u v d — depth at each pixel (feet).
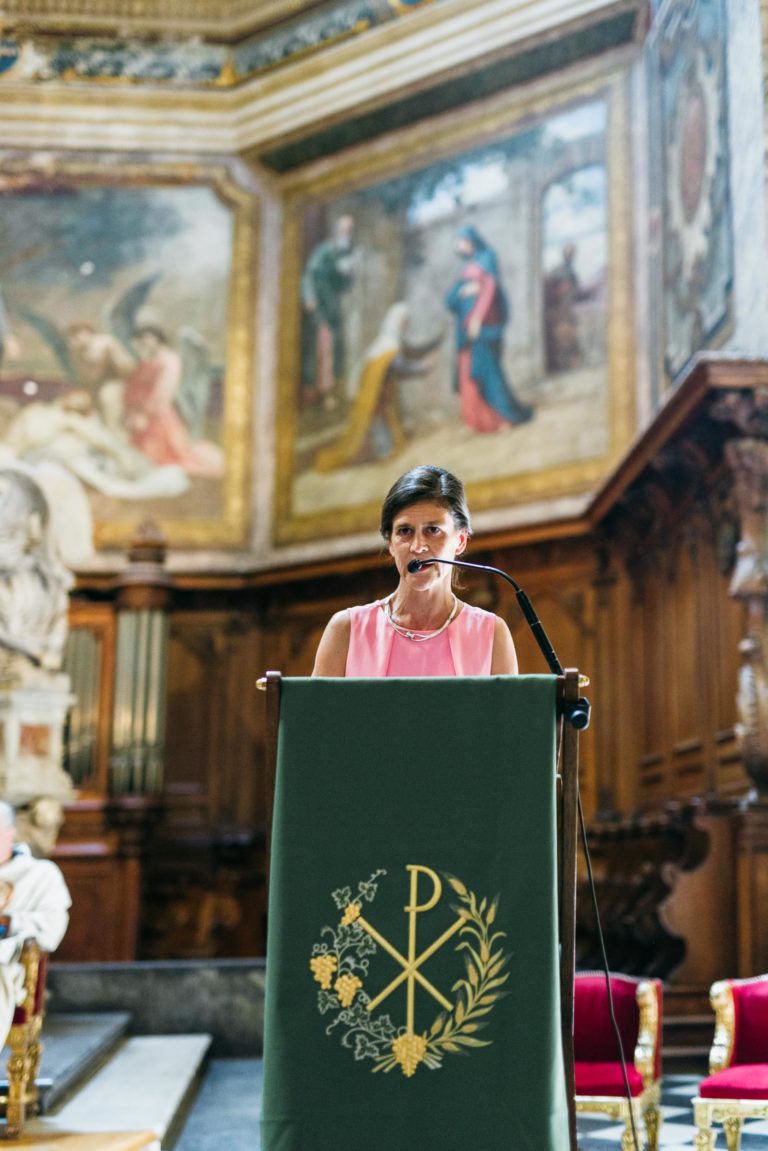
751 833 23.76
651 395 35.32
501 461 38.88
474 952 7.08
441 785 7.25
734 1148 13.55
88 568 43.14
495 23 39.81
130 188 46.57
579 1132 17.21
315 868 7.23
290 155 45.75
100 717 40.96
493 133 41.11
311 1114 7.00
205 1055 26.18
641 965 28.04
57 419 45.06
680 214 33.27
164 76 46.55
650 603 33.55
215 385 45.55
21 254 46.06
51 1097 17.20
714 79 30.68
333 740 7.34
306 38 44.50
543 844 7.13
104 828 39.45
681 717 30.71
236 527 44.62
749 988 13.99
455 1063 6.98
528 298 39.34
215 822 42.45
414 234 42.68
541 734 7.24
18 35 46.47
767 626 24.85
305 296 45.21
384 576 40.70
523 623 37.40
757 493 25.07
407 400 41.78
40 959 15.75
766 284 26.73
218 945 41.09
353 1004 7.11
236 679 43.39
